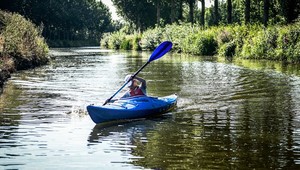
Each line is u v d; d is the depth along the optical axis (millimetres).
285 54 29562
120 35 69125
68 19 91688
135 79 11609
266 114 11422
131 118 10727
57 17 82812
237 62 29766
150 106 11141
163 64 28953
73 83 18094
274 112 11672
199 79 19562
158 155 7836
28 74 21625
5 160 7570
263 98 14039
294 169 7086
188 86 17109
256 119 10812
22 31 29219
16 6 64188
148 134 9367
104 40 78750
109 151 8109
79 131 9641
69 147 8383
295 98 13969
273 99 13805
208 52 40375
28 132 9500
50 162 7480
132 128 9930
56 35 91438
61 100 13656
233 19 70438
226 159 7590
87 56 41094
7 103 13031
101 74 22078
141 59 35625
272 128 9828
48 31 85438
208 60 32594
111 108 10391
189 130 9719
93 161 7531
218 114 11469
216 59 33781
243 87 16688
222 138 8992
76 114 11484
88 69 25141
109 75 21578
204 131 9602
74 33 102812
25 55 25812
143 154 7906
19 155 7855
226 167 7172
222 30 39688
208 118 10984
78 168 7184
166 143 8633
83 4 107688
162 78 20094
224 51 37062
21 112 11664
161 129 9805
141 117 10922
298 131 9531
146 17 80562
